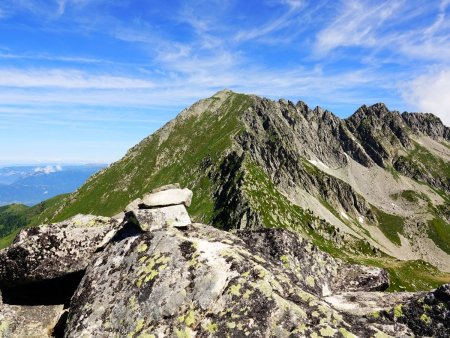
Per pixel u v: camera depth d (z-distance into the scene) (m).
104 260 18.48
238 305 14.11
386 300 18.42
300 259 21.11
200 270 15.68
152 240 17.95
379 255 180.75
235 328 13.48
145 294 15.62
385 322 15.91
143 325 14.74
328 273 21.70
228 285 14.83
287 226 163.25
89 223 21.36
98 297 16.70
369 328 14.15
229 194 184.25
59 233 20.00
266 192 181.25
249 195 170.88
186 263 16.19
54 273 19.33
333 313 14.09
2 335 17.53
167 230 18.53
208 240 18.44
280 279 15.61
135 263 17.22
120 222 21.56
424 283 100.00
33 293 19.81
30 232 20.00
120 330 15.09
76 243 19.94
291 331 13.20
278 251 20.97
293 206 193.50
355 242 185.50
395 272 101.00
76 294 17.55
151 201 19.81
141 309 15.27
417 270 111.75
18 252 19.09
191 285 15.30
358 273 22.48
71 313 16.88
